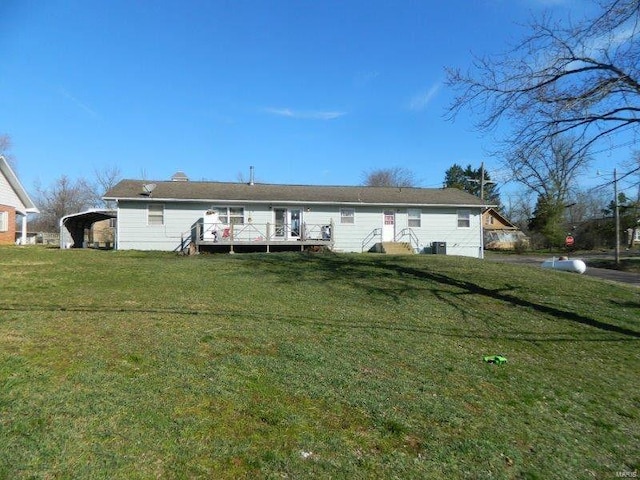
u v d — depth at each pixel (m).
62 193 58.31
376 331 7.65
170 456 3.35
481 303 10.55
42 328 6.21
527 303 10.84
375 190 27.52
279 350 6.11
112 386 4.38
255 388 4.73
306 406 4.45
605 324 9.45
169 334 6.36
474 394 5.29
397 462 3.64
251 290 10.55
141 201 22.30
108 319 7.02
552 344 7.90
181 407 4.11
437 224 25.52
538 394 5.52
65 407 3.86
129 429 3.63
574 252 41.47
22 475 2.94
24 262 13.87
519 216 58.66
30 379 4.36
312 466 3.44
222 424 3.91
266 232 22.69
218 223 22.33
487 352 7.10
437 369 6.02
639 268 24.98
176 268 13.59
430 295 11.03
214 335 6.52
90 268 13.00
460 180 69.75
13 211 26.64
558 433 4.55
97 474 3.03
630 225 39.53
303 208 24.11
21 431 3.44
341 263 15.93
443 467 3.66
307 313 8.57
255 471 3.30
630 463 4.12
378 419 4.33
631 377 6.57
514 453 4.02
